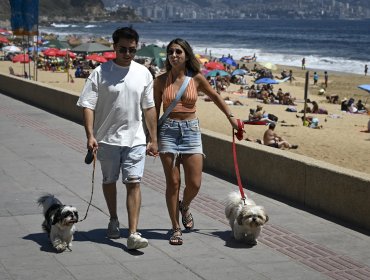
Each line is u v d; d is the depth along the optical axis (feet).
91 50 256.52
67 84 200.75
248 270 28.19
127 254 29.99
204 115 138.21
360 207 35.70
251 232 31.45
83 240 31.94
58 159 53.26
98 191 42.50
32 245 30.96
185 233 33.68
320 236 33.73
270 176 43.16
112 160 30.96
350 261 29.86
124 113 30.48
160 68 230.48
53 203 30.91
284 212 38.45
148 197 41.14
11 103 94.22
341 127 133.59
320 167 38.60
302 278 27.37
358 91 236.63
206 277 27.17
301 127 129.80
